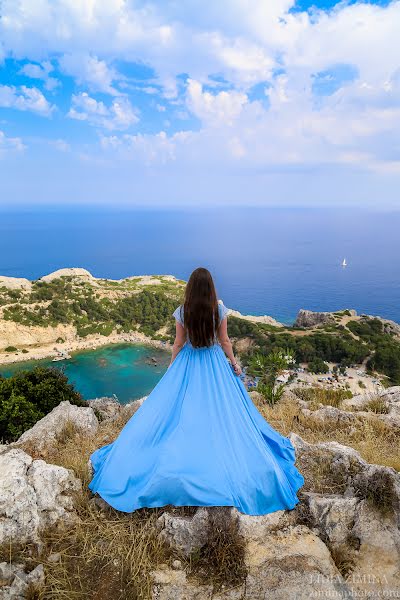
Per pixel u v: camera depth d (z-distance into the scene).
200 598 2.84
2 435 11.10
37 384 12.61
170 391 3.95
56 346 111.81
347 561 3.16
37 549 3.26
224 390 3.89
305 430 6.59
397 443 5.99
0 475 3.60
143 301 131.25
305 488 4.05
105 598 2.88
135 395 90.44
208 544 3.22
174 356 4.16
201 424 3.66
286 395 9.23
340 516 3.47
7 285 125.56
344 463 4.29
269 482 3.53
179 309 4.00
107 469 3.79
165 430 3.78
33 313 114.31
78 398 12.87
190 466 3.44
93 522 3.49
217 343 4.11
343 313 112.50
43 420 6.55
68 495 3.79
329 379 79.31
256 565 3.04
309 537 3.29
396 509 3.42
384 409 7.72
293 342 91.31
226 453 3.54
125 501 3.50
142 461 3.64
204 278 3.82
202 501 3.30
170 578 3.01
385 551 3.21
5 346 108.56
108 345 116.50
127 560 3.14
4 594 2.82
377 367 86.31
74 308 121.69
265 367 10.26
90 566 3.15
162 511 3.55
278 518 3.45
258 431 3.97
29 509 3.43
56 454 5.57
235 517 3.32
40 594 2.85
